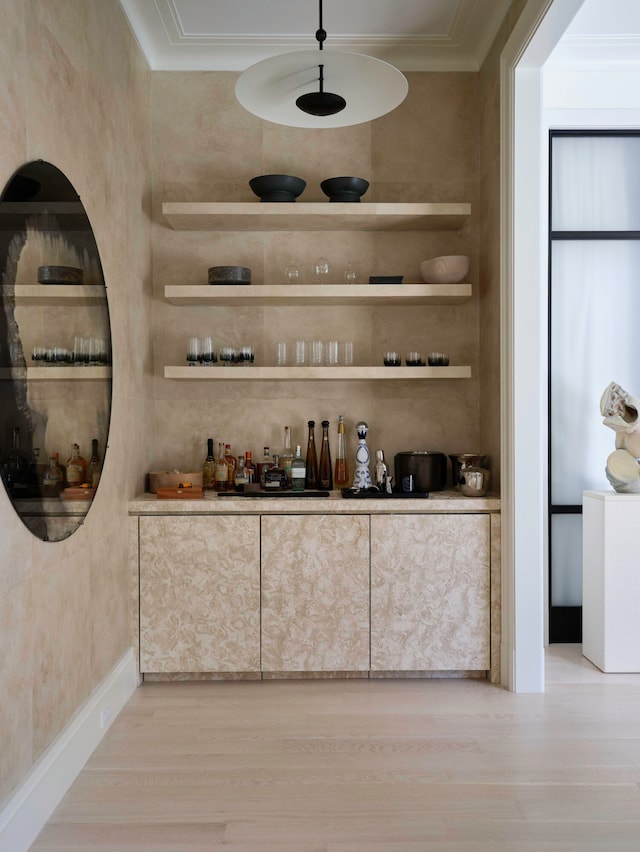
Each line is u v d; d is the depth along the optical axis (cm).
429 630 336
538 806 230
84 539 265
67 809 229
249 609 333
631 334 407
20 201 202
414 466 360
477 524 336
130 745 274
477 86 386
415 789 241
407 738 279
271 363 388
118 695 303
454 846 209
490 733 284
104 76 295
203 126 386
